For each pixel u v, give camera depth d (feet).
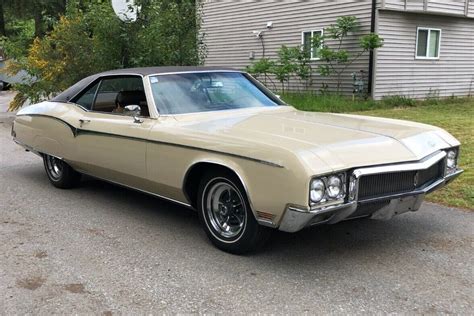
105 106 18.15
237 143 12.46
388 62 52.24
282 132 12.99
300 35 57.98
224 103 16.43
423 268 12.39
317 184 11.01
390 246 13.87
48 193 20.15
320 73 52.75
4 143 32.53
